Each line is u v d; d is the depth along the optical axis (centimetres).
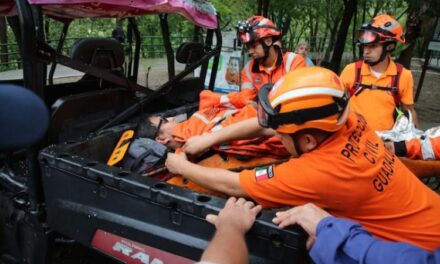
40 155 216
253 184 168
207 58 352
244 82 354
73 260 296
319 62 898
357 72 319
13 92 79
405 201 168
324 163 158
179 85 365
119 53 336
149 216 184
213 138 222
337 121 155
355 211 165
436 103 920
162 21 475
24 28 203
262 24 330
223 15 904
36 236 234
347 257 124
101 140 252
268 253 157
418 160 254
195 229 172
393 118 305
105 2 236
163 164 244
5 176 257
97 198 200
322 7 1173
